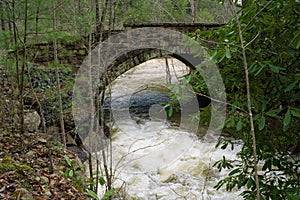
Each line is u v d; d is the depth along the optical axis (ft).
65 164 10.63
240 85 6.53
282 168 6.70
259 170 11.91
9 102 13.39
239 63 6.20
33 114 13.67
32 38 11.37
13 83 13.37
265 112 5.77
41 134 12.73
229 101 6.84
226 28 6.67
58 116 14.25
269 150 6.55
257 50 5.81
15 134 12.17
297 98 5.29
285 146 7.11
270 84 6.00
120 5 12.98
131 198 10.77
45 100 14.08
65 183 9.13
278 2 5.42
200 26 18.30
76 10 11.88
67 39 11.38
